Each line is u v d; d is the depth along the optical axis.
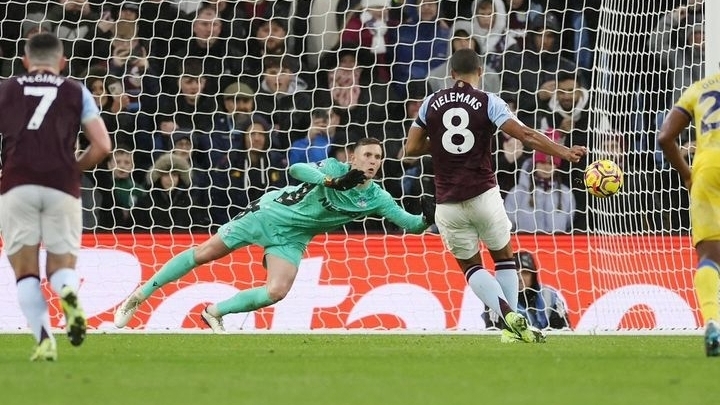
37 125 23.72
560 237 42.12
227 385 20.27
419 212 50.09
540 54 49.50
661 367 23.83
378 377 21.80
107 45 52.94
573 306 41.34
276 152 50.56
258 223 35.56
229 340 35.09
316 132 50.91
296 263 35.78
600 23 46.38
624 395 18.75
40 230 24.09
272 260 35.66
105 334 38.16
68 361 25.23
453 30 52.91
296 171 33.38
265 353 28.69
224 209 49.38
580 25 53.22
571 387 20.00
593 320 41.19
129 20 53.03
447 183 32.72
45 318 24.80
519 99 52.12
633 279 41.66
